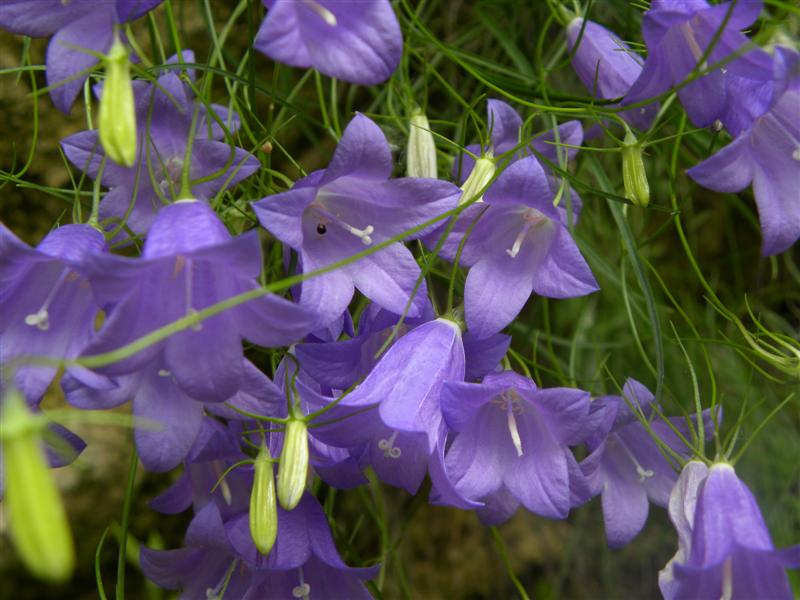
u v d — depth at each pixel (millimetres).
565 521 260
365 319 173
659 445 176
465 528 253
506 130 185
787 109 166
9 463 104
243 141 217
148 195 170
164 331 132
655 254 264
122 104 138
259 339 141
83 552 222
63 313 152
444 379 161
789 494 253
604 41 197
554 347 252
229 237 146
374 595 209
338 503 245
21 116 215
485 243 172
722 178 163
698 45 160
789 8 157
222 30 227
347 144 150
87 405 150
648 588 256
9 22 156
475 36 245
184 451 153
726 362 254
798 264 267
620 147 177
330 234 167
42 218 221
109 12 158
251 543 168
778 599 154
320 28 150
